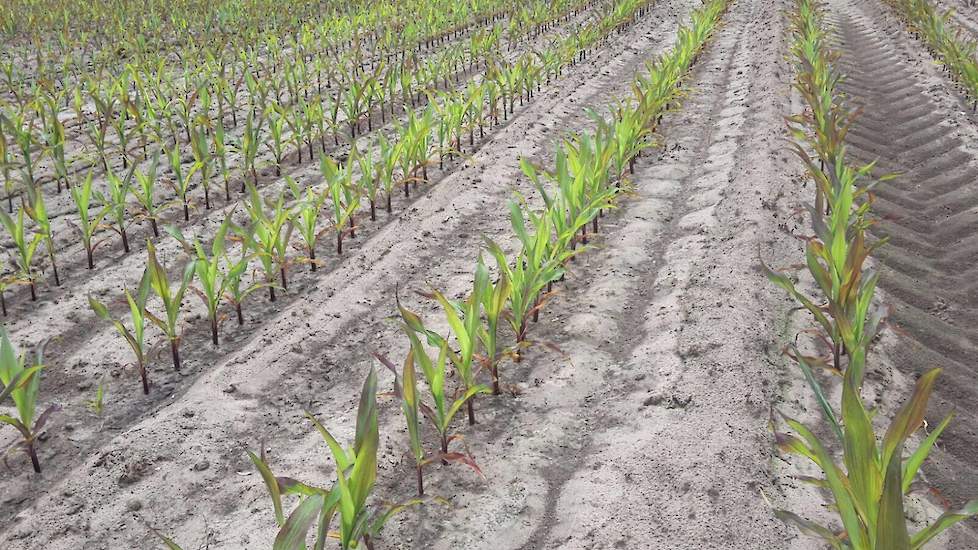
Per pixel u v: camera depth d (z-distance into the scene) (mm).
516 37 12398
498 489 2838
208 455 3057
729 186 5641
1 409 3428
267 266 4266
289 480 2260
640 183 6105
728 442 2906
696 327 3738
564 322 4031
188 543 2613
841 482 2051
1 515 2830
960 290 4387
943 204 5602
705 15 11062
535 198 5941
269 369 3660
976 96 7590
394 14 13812
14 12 12344
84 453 3160
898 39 11680
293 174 6438
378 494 2820
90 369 3736
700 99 8562
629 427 3119
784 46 10906
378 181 5543
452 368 3635
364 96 8273
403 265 4766
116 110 8031
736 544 2467
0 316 4238
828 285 3229
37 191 4309
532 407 3342
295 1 14406
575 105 8641
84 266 4840
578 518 2637
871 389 3365
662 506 2641
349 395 3482
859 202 5676
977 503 2002
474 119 7324
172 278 4699
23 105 6602
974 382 3494
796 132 5898
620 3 14039
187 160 6684
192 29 12695
